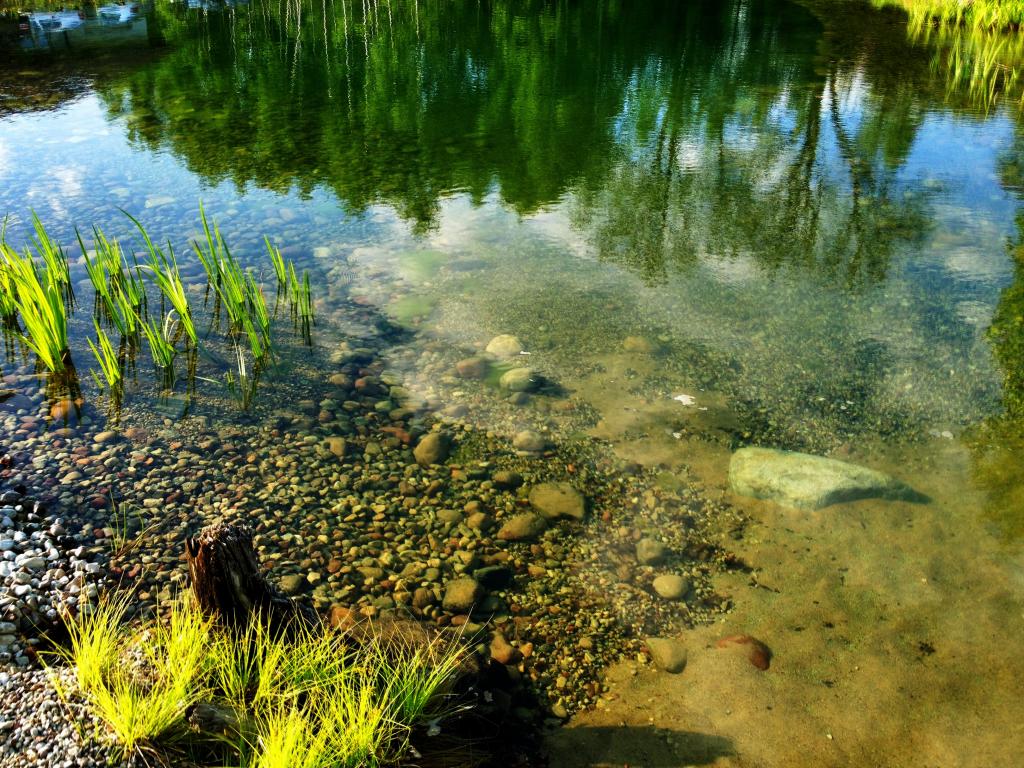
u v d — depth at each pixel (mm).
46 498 5535
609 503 5840
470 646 4633
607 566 5281
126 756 3635
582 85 17250
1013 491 5852
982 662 4594
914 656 4641
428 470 6098
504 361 7520
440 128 14336
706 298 8664
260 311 7406
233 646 4176
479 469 6133
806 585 5145
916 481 5996
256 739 3824
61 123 13898
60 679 4012
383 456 6227
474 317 8273
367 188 11461
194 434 6344
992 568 5215
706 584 5160
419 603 4898
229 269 7449
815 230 10242
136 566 5027
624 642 4734
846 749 4109
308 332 7898
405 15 25859
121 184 11188
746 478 5969
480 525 5566
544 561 5301
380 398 6953
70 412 6551
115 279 8172
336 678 4105
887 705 4352
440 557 5270
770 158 12797
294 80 17469
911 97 15789
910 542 5453
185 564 5078
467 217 10648
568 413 6816
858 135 13727
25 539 5145
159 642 4223
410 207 10906
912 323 8047
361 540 5367
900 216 10547
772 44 20812
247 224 10086
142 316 7992
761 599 5047
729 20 24266
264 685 4023
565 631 4789
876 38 21266
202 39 21188
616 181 11961
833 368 7383
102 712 3816
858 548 5422
